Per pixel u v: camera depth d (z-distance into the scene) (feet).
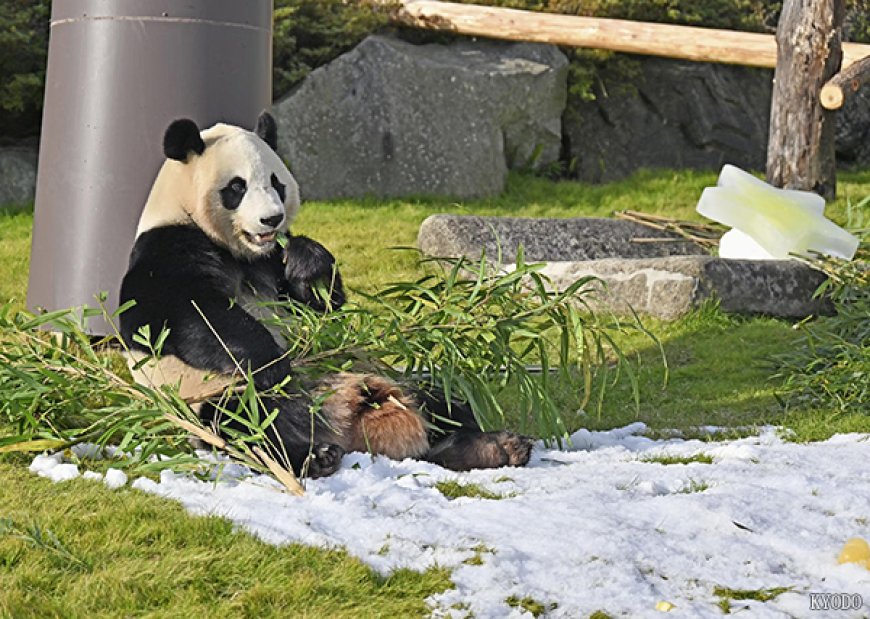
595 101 64.75
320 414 20.68
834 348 29.60
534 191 57.47
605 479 19.79
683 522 17.38
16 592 14.53
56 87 30.07
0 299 38.11
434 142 55.67
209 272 21.81
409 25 60.08
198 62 29.17
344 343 21.70
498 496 18.97
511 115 57.88
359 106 55.52
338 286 23.63
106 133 29.27
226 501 18.04
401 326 22.07
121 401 20.84
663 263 37.50
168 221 22.26
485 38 60.75
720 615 14.35
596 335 23.34
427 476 19.75
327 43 59.26
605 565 15.65
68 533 16.49
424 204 54.03
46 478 19.21
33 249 30.89
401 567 15.67
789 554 16.39
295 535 16.67
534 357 32.81
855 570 15.62
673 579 15.49
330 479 19.44
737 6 66.80
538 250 44.42
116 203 29.32
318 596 14.83
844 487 19.16
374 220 49.96
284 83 56.95
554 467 21.22
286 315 22.85
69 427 22.44
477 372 22.81
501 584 15.11
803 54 51.98
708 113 66.13
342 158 55.42
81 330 21.50
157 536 16.53
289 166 54.60
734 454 21.93
